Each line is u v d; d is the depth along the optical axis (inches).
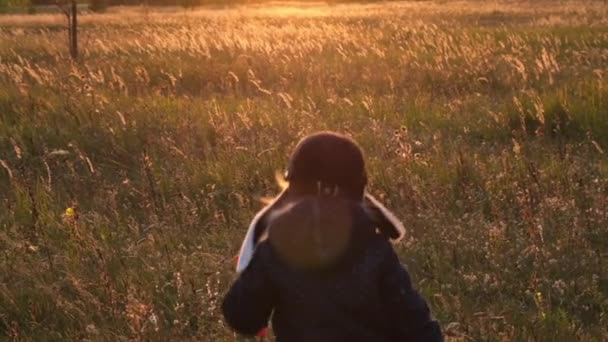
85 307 197.9
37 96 464.4
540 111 350.9
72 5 769.6
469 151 344.2
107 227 253.8
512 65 534.3
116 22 1455.5
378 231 99.0
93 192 299.0
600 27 927.0
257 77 587.8
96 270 220.1
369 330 96.7
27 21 1576.0
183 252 239.9
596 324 192.4
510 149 346.3
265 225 100.7
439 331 97.8
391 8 2066.9
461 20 1350.9
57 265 227.1
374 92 510.9
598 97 421.4
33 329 192.1
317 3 2829.7
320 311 95.3
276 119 399.2
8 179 323.0
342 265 95.2
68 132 378.9
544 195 268.1
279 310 99.6
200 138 370.0
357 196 99.3
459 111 436.8
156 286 208.5
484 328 185.5
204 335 186.9
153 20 1475.1
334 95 491.2
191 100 486.9
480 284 211.9
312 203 96.4
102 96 448.5
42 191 287.3
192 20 1451.8
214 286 209.5
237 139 361.7
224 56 693.3
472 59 599.2
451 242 235.8
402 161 310.3
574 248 233.1
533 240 233.9
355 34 904.3
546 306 198.5
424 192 278.5
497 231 237.8
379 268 95.9
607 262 224.7
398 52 699.4
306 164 98.0
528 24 1107.3
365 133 369.4
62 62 692.1
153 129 384.8
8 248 241.4
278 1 2913.4
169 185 299.9
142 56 712.4
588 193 272.8
